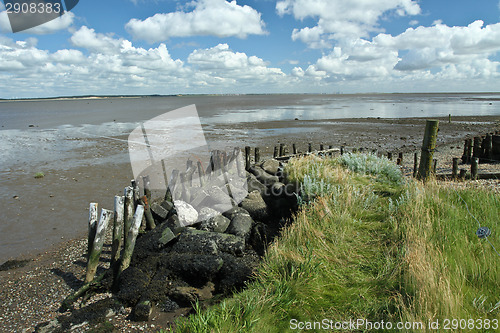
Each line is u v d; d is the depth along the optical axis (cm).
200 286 493
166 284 493
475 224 499
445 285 346
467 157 1384
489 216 521
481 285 362
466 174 996
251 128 3100
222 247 534
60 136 2612
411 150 1888
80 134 2714
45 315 494
